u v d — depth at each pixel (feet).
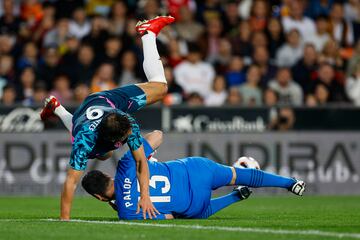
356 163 145.38
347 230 68.08
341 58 169.78
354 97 162.81
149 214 75.00
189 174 79.05
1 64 154.61
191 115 141.49
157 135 79.25
